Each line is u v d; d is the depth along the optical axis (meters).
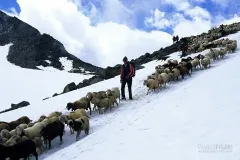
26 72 89.44
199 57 27.22
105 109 18.50
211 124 9.03
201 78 17.09
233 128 8.07
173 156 7.75
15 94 71.56
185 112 11.21
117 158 8.95
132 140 10.16
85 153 10.69
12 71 90.50
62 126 14.49
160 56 46.12
